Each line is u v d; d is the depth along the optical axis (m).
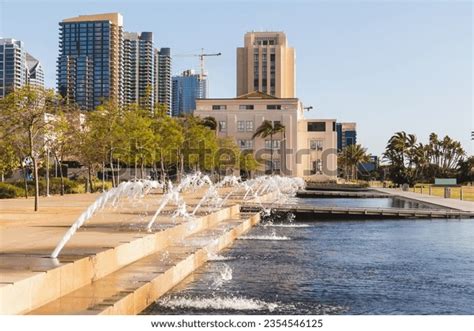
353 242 31.62
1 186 50.78
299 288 18.53
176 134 67.31
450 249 28.89
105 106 60.06
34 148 46.47
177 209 35.31
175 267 17.72
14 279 11.33
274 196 72.50
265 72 189.12
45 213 30.16
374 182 181.62
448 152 170.00
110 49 131.00
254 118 132.62
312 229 38.66
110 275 15.77
